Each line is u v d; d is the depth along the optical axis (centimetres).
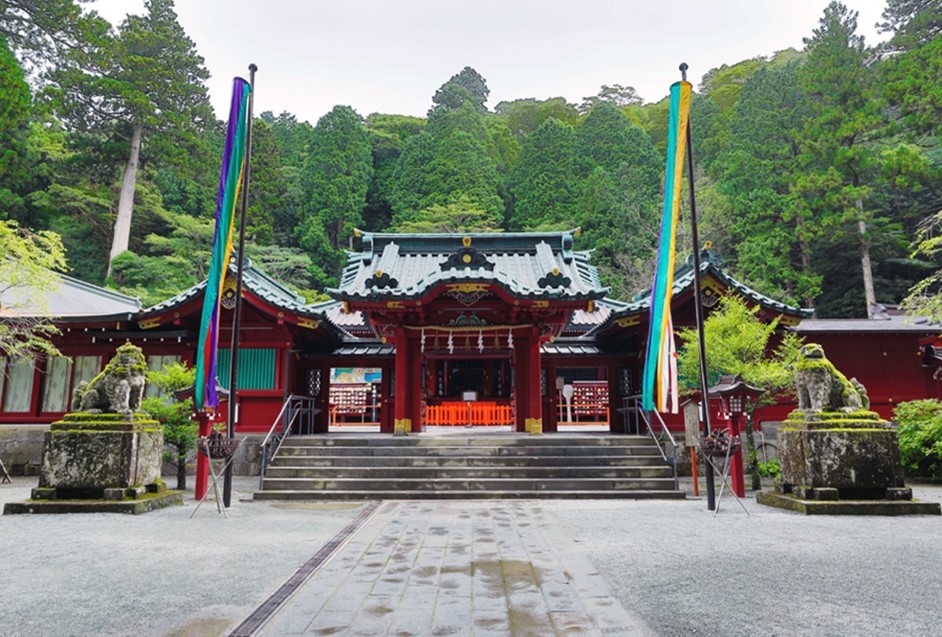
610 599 509
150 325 1669
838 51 3744
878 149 3953
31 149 3728
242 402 1662
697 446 1123
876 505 923
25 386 1780
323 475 1255
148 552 691
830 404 1007
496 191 5500
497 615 468
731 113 5381
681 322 1722
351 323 2228
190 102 4306
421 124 6994
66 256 4028
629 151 5225
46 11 3609
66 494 973
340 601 505
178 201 4503
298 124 6669
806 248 3722
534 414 1598
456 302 1627
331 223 5209
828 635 425
